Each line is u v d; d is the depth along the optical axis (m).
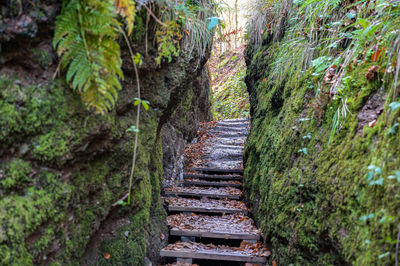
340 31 2.28
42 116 1.35
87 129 1.56
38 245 1.34
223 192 4.34
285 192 2.35
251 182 3.86
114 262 2.08
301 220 2.01
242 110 11.91
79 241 1.72
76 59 1.33
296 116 2.60
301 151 2.25
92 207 1.84
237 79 13.27
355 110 1.80
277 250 2.45
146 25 1.87
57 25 1.31
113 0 1.31
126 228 2.26
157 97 2.48
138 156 2.21
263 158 3.42
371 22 1.92
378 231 1.26
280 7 4.09
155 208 3.08
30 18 1.27
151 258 2.67
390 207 1.23
